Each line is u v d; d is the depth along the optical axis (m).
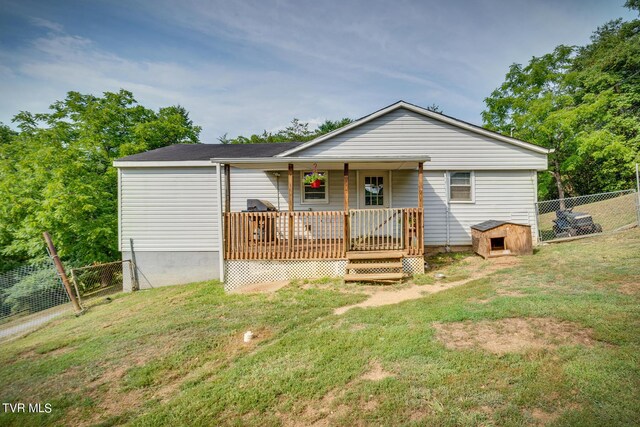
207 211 10.23
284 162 7.74
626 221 10.56
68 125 15.02
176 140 20.67
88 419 2.99
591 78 17.34
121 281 12.90
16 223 12.30
